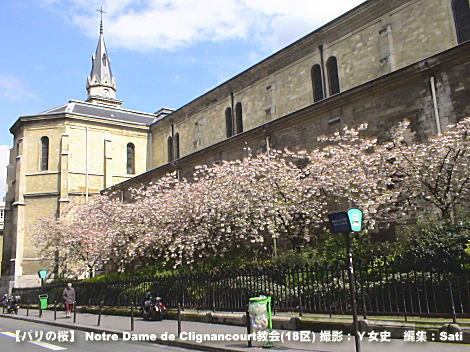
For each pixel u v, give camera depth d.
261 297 10.74
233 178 22.11
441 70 18.70
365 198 18.31
